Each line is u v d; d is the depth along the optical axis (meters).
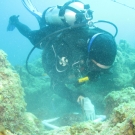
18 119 1.60
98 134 1.46
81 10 3.23
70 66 3.08
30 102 4.82
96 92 4.05
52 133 1.76
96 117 2.93
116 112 1.58
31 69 5.73
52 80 3.39
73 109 4.21
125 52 6.18
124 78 4.10
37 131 1.72
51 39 3.19
